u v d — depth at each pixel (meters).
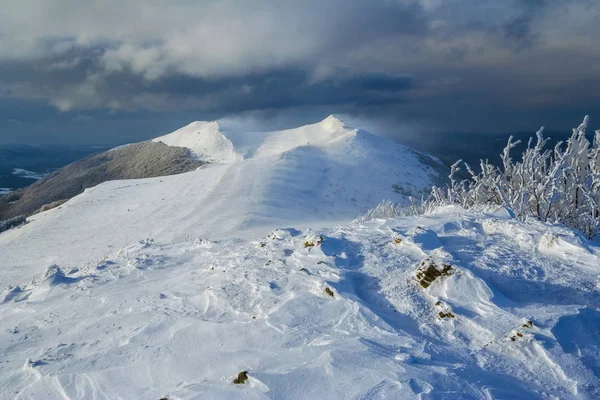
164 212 29.81
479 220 6.48
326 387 3.25
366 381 3.26
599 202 7.51
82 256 21.94
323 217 30.86
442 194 10.79
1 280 19.23
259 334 4.38
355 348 3.74
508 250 5.39
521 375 3.45
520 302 4.39
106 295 6.75
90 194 38.50
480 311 4.26
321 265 5.68
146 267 8.09
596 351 3.60
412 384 3.16
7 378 4.53
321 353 3.75
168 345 4.54
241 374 3.53
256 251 7.10
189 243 10.13
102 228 27.89
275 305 4.95
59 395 4.07
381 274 5.32
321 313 4.60
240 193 32.97
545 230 5.71
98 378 4.15
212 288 5.78
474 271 4.92
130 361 4.36
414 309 4.54
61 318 6.11
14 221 36.56
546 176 7.70
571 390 3.25
